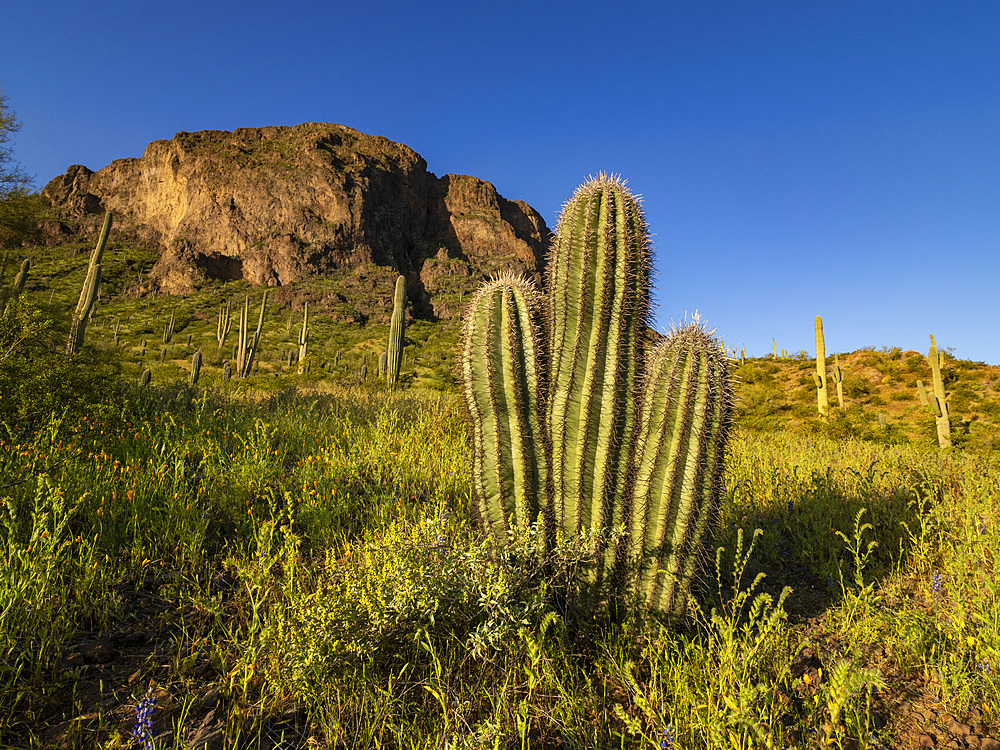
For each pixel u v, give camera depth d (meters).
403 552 3.02
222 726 2.34
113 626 3.03
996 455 10.70
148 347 61.22
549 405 3.29
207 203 130.88
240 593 3.41
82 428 6.08
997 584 3.15
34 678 2.48
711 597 3.35
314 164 136.12
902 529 4.69
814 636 3.24
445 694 2.41
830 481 5.42
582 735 2.31
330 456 6.14
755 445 9.52
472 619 2.75
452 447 6.97
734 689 2.47
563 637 2.89
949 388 20.72
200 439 6.44
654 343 3.31
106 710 2.41
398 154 163.38
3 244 15.44
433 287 129.25
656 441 3.07
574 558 3.05
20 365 6.41
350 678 2.50
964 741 2.39
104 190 147.12
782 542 4.84
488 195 177.25
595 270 3.24
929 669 2.88
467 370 3.39
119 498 4.35
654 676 2.59
